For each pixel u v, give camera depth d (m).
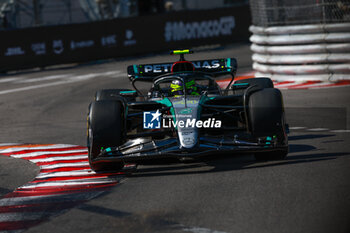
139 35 90.88
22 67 78.56
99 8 117.38
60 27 82.25
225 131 25.61
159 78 28.00
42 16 116.69
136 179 21.83
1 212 18.73
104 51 86.62
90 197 19.67
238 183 19.44
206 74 27.89
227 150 21.33
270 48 51.22
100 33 86.19
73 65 84.31
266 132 22.06
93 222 16.55
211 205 17.09
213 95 26.64
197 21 98.81
